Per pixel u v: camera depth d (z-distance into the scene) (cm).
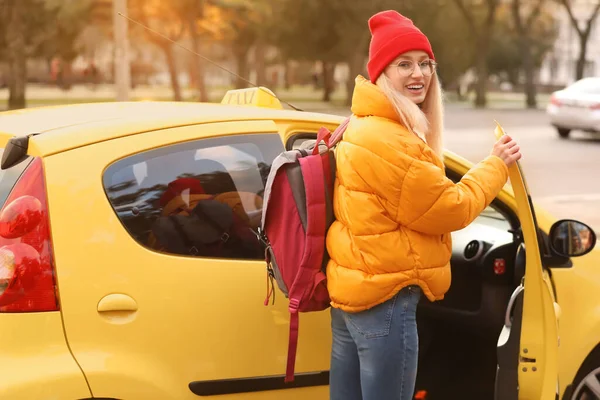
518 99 7081
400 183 263
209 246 297
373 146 264
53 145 277
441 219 266
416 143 266
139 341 276
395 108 267
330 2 4669
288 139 326
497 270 382
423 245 271
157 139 296
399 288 271
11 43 4253
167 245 288
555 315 304
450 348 399
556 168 1669
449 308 396
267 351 299
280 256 279
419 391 394
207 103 354
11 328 258
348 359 290
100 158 283
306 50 5044
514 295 309
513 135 2475
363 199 266
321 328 312
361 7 4612
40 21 4841
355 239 269
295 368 306
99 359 268
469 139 2252
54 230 268
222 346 291
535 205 378
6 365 256
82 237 272
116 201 281
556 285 357
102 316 271
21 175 271
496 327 384
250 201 310
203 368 287
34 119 309
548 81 9700
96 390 266
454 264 395
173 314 283
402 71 274
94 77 7000
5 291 259
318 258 276
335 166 281
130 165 288
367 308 273
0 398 252
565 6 5741
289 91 8062
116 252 277
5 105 4319
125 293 276
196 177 300
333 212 278
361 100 272
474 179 277
